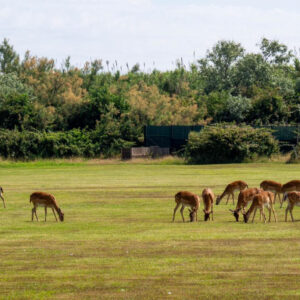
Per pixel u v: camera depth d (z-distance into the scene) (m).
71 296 26.27
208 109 175.75
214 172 103.31
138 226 45.47
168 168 115.88
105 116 159.62
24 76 180.88
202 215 52.19
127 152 139.00
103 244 37.53
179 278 28.83
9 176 100.75
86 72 193.12
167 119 167.25
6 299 25.95
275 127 141.75
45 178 95.56
